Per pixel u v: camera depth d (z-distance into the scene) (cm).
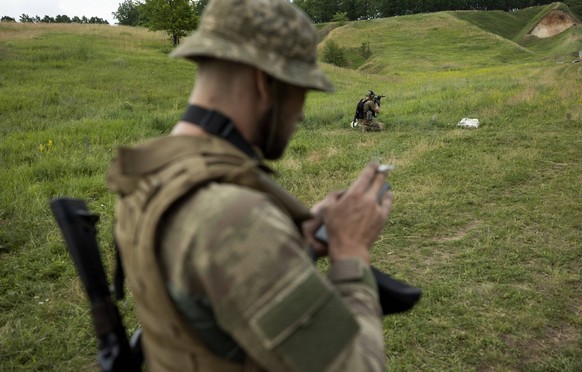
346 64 5419
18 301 382
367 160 787
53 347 328
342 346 75
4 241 469
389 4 9312
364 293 91
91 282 101
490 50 5575
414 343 334
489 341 331
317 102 1698
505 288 397
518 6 9906
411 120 1186
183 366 85
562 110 1158
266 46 86
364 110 1124
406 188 639
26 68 1858
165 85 1788
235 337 74
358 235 97
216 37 86
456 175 688
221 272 73
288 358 72
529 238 487
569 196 600
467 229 520
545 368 308
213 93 90
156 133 1012
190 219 76
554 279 410
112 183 88
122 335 102
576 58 4866
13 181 630
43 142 859
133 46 2781
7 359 317
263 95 90
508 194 617
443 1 9412
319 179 684
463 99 1436
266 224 75
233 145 88
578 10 8219
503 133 952
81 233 104
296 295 73
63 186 621
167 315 81
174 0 2936
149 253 79
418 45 5975
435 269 435
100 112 1225
